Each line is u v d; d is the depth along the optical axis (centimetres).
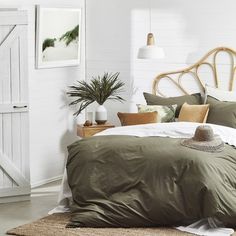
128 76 1148
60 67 1123
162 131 945
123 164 880
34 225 874
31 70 1070
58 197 984
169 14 1109
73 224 856
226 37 1069
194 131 937
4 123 982
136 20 1135
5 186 992
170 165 862
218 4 1071
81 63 1170
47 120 1104
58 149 1127
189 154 867
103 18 1162
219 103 1030
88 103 1126
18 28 975
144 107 1052
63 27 1107
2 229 879
